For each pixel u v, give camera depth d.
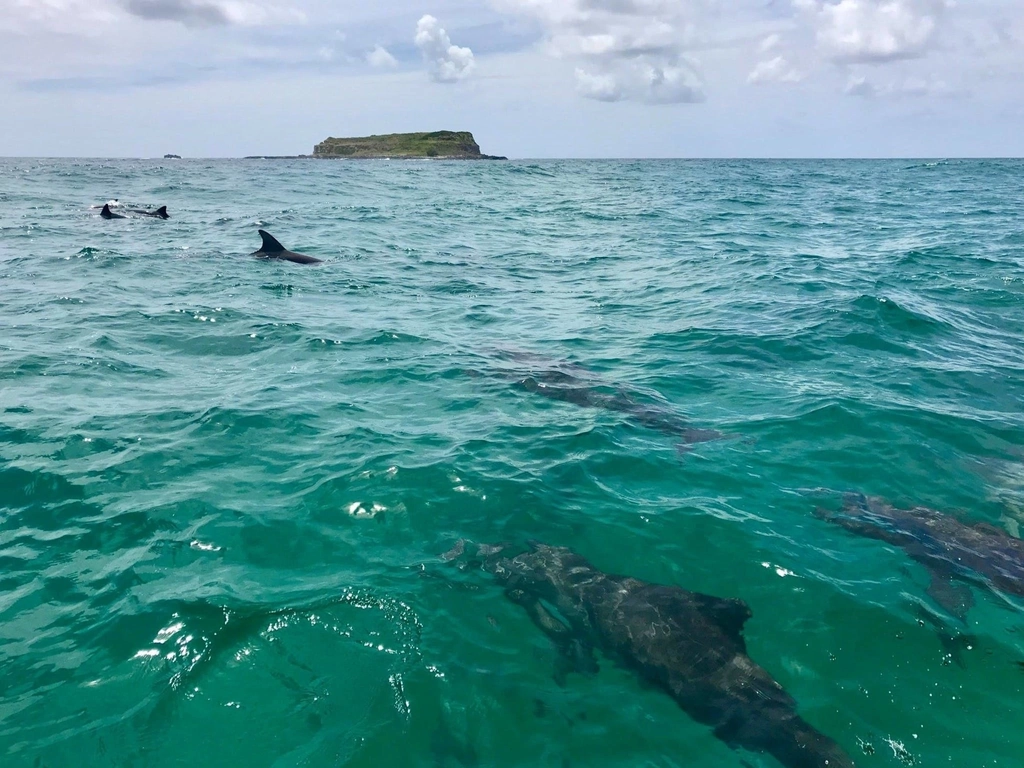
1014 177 68.44
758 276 18.27
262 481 7.38
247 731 4.35
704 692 4.81
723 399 10.05
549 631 5.34
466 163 138.38
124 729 4.32
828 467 8.02
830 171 86.38
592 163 142.38
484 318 14.62
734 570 6.14
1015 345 12.67
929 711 4.69
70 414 8.80
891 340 12.68
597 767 4.20
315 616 5.36
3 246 20.88
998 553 6.46
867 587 5.92
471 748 4.30
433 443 8.44
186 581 5.71
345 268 19.25
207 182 52.47
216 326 13.09
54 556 5.99
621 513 6.99
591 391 10.31
